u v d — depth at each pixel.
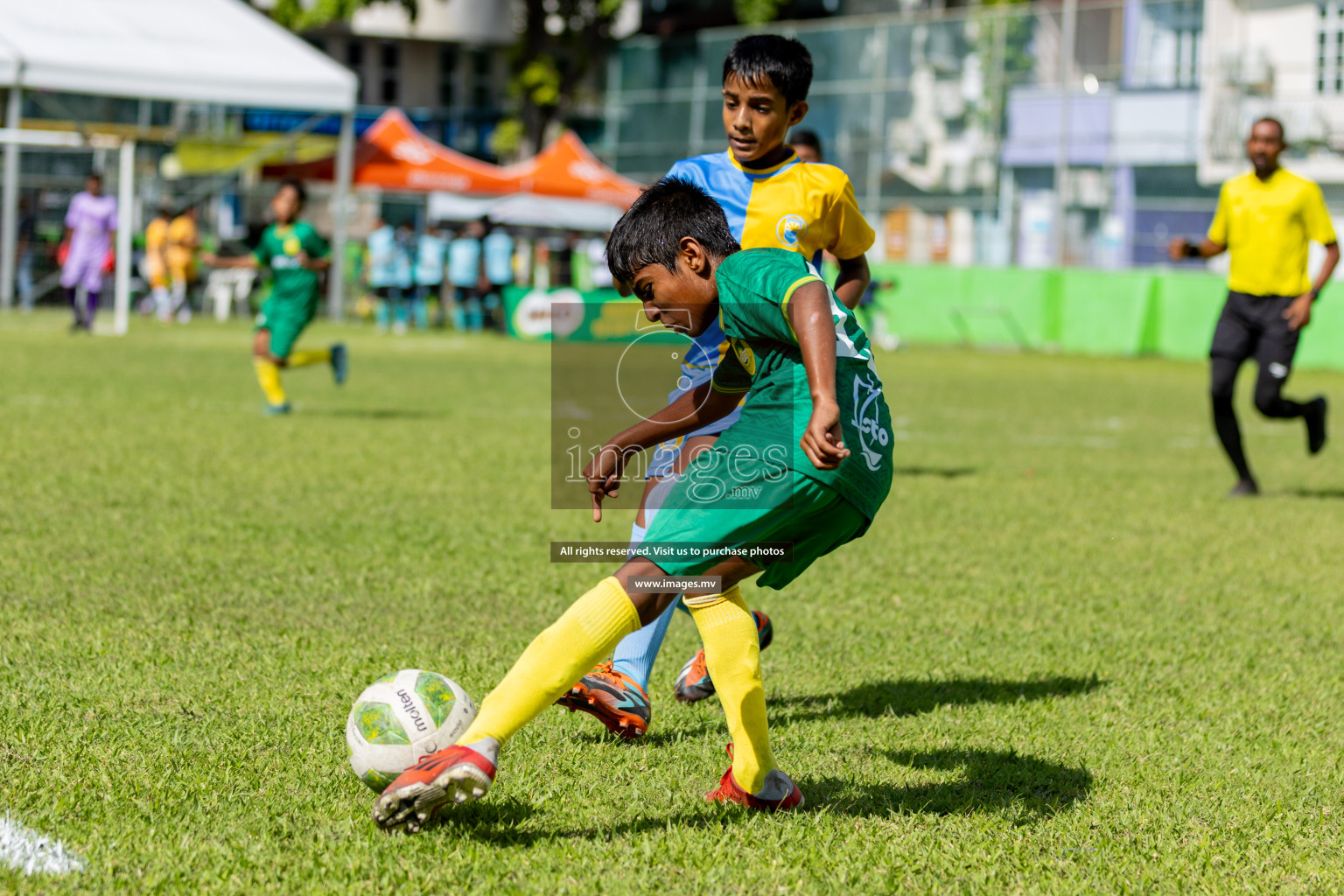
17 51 75.75
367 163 94.94
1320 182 87.25
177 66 80.81
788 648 16.89
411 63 144.88
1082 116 95.19
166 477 27.67
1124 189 94.31
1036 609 19.52
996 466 35.69
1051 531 26.00
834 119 105.50
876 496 10.65
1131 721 14.23
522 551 21.98
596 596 10.22
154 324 85.12
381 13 136.88
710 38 112.06
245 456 31.39
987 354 91.88
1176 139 92.00
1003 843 10.61
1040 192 97.50
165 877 9.31
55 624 16.17
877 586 20.72
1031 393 60.62
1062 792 11.96
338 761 11.94
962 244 100.94
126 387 46.22
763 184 14.00
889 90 102.81
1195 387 67.38
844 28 104.31
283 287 40.72
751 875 9.74
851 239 14.65
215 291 95.00
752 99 13.56
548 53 123.38
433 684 11.13
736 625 10.81
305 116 102.38
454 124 132.88
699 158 14.36
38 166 91.50
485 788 9.70
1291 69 87.88
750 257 10.41
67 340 68.00
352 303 105.12
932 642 17.42
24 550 20.16
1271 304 30.31
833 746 13.09
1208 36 90.31
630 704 12.88
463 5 138.75
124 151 75.88
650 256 10.81
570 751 12.58
